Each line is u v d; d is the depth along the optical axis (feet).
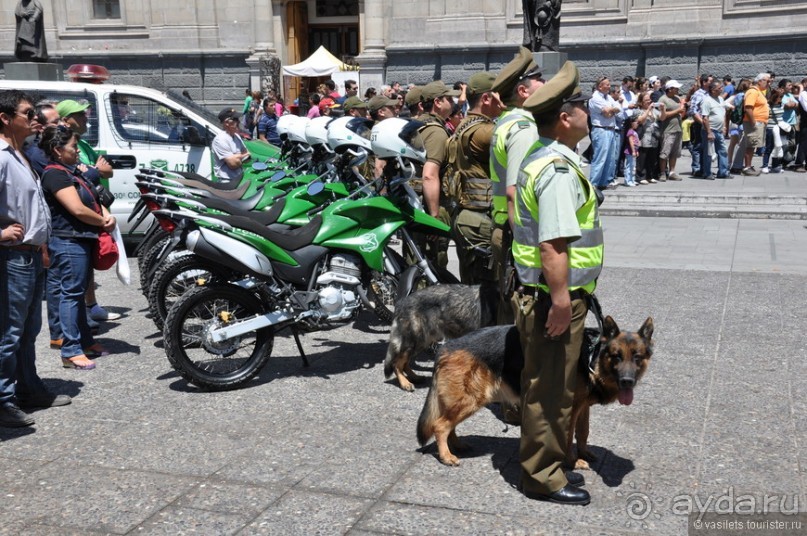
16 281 14.56
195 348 19.01
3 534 10.99
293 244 17.30
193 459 13.38
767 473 12.63
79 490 12.30
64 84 31.30
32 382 15.84
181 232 16.93
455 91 22.15
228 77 82.99
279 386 17.21
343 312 17.74
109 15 84.74
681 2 70.08
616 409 15.37
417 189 21.86
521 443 11.77
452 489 12.20
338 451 13.69
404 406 15.96
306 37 86.43
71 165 18.33
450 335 15.98
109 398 16.52
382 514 11.43
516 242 11.37
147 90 32.40
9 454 13.70
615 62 72.64
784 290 24.64
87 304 22.44
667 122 46.24
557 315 10.66
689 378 17.04
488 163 16.44
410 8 77.15
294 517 11.37
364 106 35.40
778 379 16.93
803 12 66.28
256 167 26.53
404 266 20.42
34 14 43.01
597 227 11.12
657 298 23.89
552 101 10.93
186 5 82.64
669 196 41.22
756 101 48.11
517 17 74.64
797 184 44.32
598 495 11.94
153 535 10.93
